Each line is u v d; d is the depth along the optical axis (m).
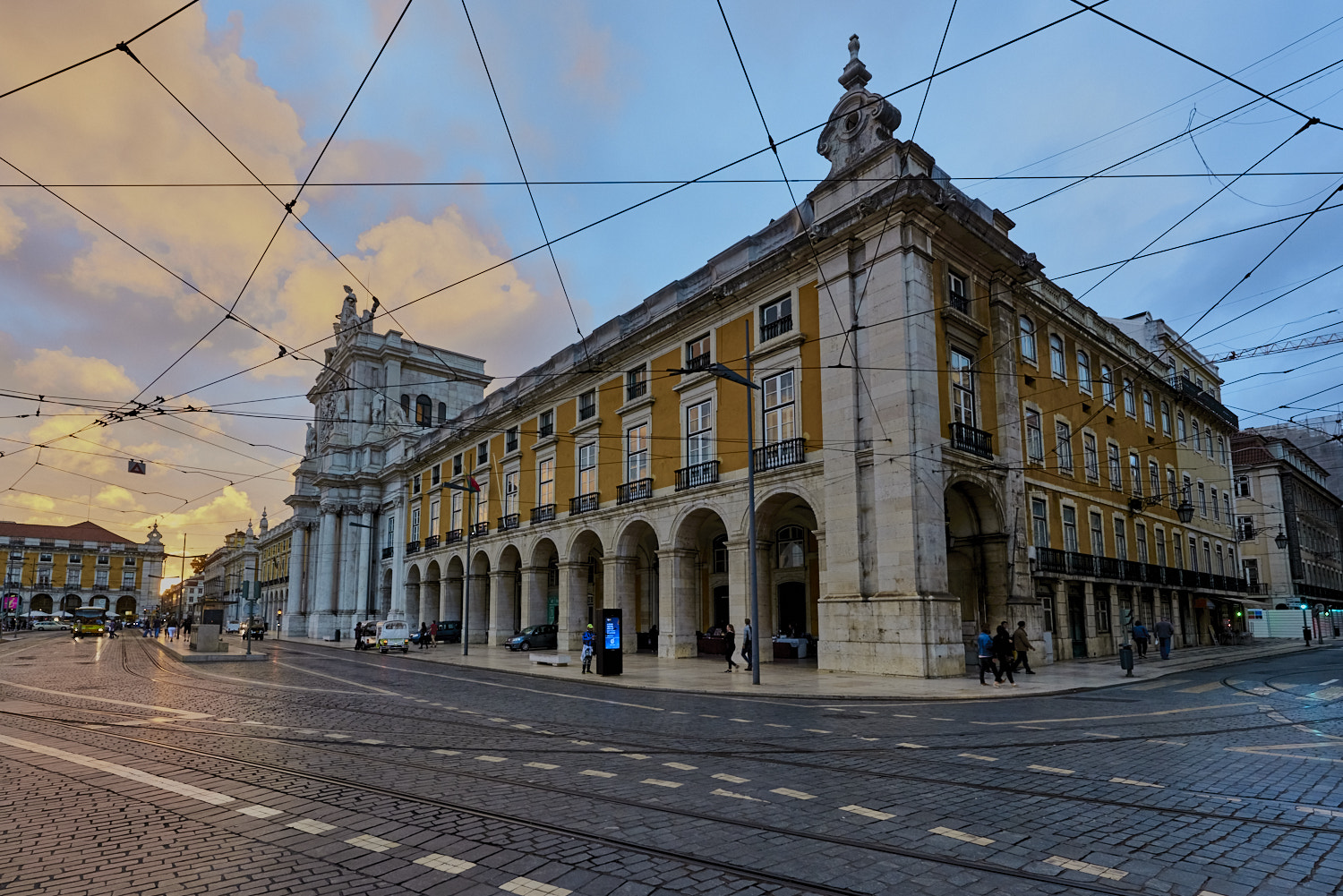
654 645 27.72
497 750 7.88
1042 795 5.87
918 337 17.22
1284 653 26.70
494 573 33.06
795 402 19.64
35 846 4.62
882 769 6.85
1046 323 23.38
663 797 5.83
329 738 8.71
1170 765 6.97
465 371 55.72
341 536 50.31
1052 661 19.75
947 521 20.48
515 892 3.88
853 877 4.11
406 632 30.81
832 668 17.64
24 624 71.56
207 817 5.24
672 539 22.84
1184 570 29.17
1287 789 6.02
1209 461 34.81
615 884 3.99
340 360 53.34
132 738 8.67
